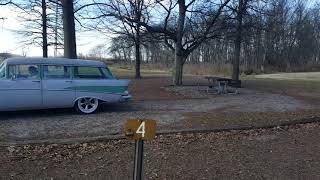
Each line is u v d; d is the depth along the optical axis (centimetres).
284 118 1273
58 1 2256
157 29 2405
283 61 8644
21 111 1331
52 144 877
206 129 1052
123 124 1121
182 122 1163
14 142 875
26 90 1216
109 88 1341
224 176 719
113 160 792
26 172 718
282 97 2008
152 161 789
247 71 6962
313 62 9094
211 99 1830
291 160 823
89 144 891
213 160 809
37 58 1255
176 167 759
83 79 1305
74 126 1086
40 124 1109
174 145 906
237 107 1547
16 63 1215
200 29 2422
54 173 716
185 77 4134
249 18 2433
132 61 7244
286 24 8400
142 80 3209
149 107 1492
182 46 2459
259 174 734
